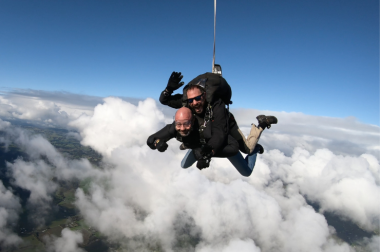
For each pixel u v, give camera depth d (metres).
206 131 2.72
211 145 2.55
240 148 3.65
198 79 3.02
